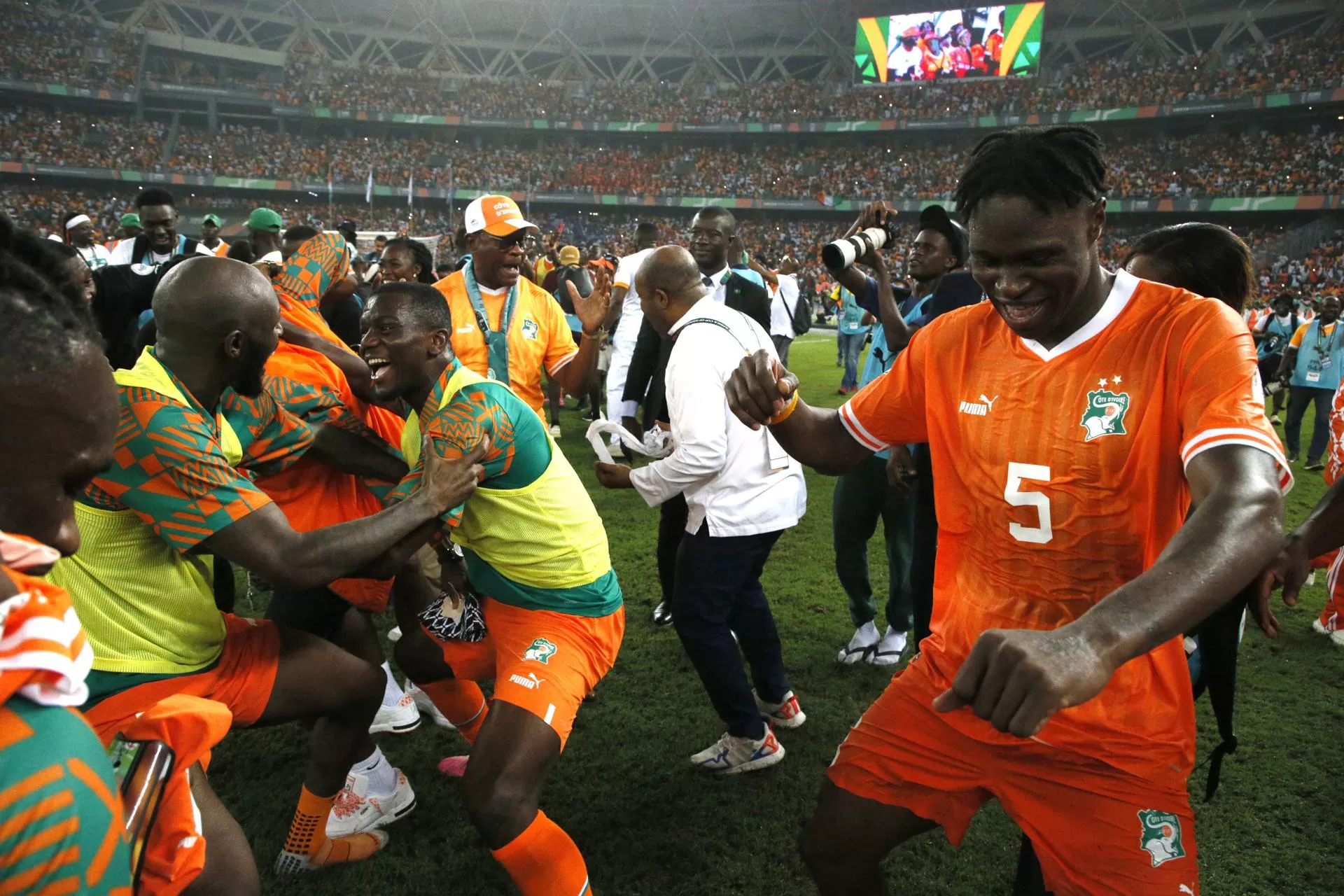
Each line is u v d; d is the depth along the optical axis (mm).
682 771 3018
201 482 1767
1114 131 37375
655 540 5559
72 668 726
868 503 3672
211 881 1461
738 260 5633
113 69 38438
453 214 41844
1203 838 2684
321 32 44500
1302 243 31328
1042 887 1856
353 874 2482
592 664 2293
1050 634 951
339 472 2742
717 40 45156
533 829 1957
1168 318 1425
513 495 2195
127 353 4688
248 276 1906
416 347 2152
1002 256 1382
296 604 2705
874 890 1808
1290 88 32281
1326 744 3225
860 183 39938
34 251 923
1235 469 1171
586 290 9500
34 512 867
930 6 40125
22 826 666
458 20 45156
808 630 4262
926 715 1697
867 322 11938
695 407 2729
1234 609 1588
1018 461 1549
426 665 2631
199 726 1046
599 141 45312
